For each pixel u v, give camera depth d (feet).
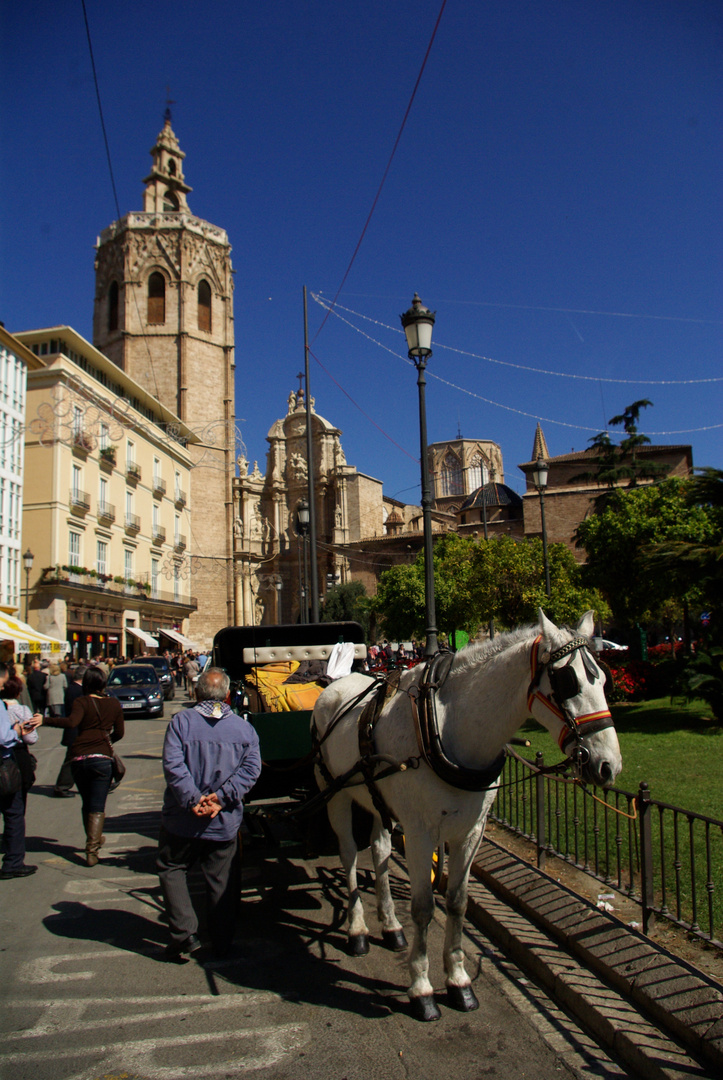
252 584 224.33
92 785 26.09
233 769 17.48
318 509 230.48
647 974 14.24
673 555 47.85
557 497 169.17
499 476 263.49
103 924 19.95
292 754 22.34
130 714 84.17
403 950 17.70
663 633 140.36
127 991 15.78
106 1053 13.26
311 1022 14.30
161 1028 14.15
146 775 45.24
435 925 19.49
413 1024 14.15
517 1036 13.70
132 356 205.67
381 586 141.08
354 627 29.04
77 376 127.65
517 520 188.24
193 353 207.92
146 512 156.87
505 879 20.70
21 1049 13.44
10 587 105.70
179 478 176.45
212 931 17.49
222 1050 13.33
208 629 204.54
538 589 71.46
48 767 50.52
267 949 18.01
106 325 213.66
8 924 19.99
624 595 71.36
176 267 207.92
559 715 12.91
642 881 16.35
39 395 118.73
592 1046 13.34
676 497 75.05
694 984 13.50
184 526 178.91
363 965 16.93
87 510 128.67
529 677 13.66
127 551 148.15
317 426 233.55
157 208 220.23
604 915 16.85
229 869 17.79
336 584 196.65
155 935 19.11
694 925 15.37
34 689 64.39
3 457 103.50
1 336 101.50
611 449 148.77
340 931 19.16
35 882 23.89
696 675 45.27
